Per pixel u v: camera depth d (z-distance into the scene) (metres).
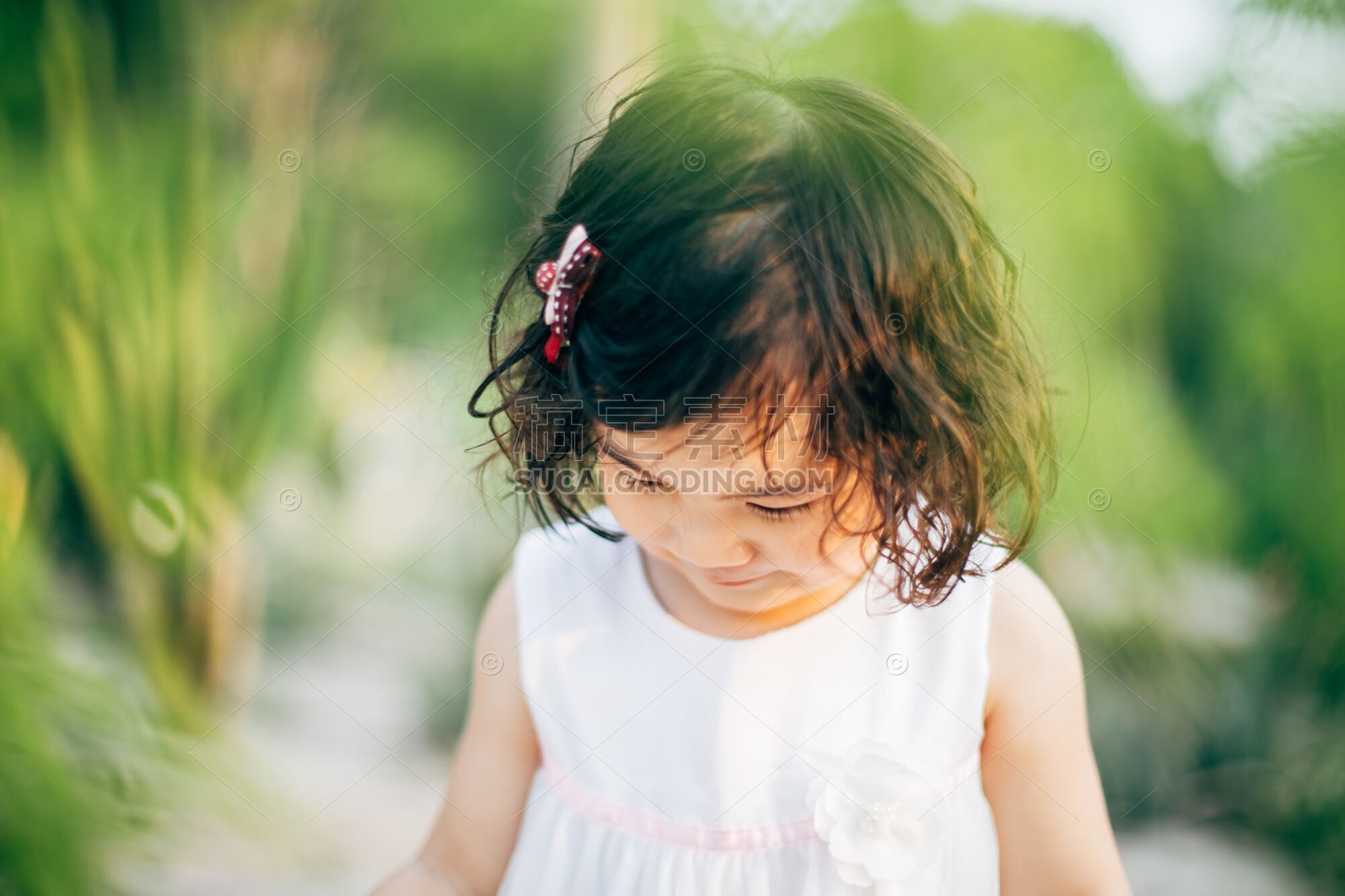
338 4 2.08
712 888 0.69
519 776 0.79
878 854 0.66
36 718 1.61
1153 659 1.93
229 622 1.94
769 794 0.70
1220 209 2.05
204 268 1.88
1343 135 1.96
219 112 1.89
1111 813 1.90
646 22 2.02
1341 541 1.94
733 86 0.66
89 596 1.83
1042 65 1.97
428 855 0.81
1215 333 2.06
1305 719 1.96
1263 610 2.01
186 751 1.79
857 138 0.64
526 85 2.45
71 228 1.76
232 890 1.62
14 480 1.73
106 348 1.79
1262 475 2.02
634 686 0.74
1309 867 1.82
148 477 1.84
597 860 0.72
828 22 1.96
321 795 1.88
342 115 2.16
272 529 2.10
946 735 0.70
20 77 1.74
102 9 1.79
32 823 1.55
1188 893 1.73
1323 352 2.01
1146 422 1.93
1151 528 1.91
